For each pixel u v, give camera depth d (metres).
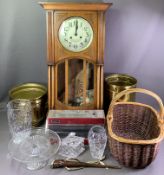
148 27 1.32
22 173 0.98
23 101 1.21
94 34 1.16
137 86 1.42
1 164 1.03
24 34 1.32
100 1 1.27
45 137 1.15
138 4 1.28
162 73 1.41
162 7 1.29
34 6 1.27
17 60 1.37
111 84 1.29
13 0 1.26
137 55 1.37
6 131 1.23
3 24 1.30
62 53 1.18
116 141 0.96
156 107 1.43
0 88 1.41
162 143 1.15
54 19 1.14
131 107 1.17
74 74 1.24
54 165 1.00
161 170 1.01
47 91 1.29
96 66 1.20
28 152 1.05
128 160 0.97
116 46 1.36
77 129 1.15
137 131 1.18
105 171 1.00
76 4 1.10
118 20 1.31
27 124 1.22
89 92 1.25
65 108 1.24
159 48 1.36
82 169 1.00
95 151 1.08
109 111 1.07
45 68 1.39
